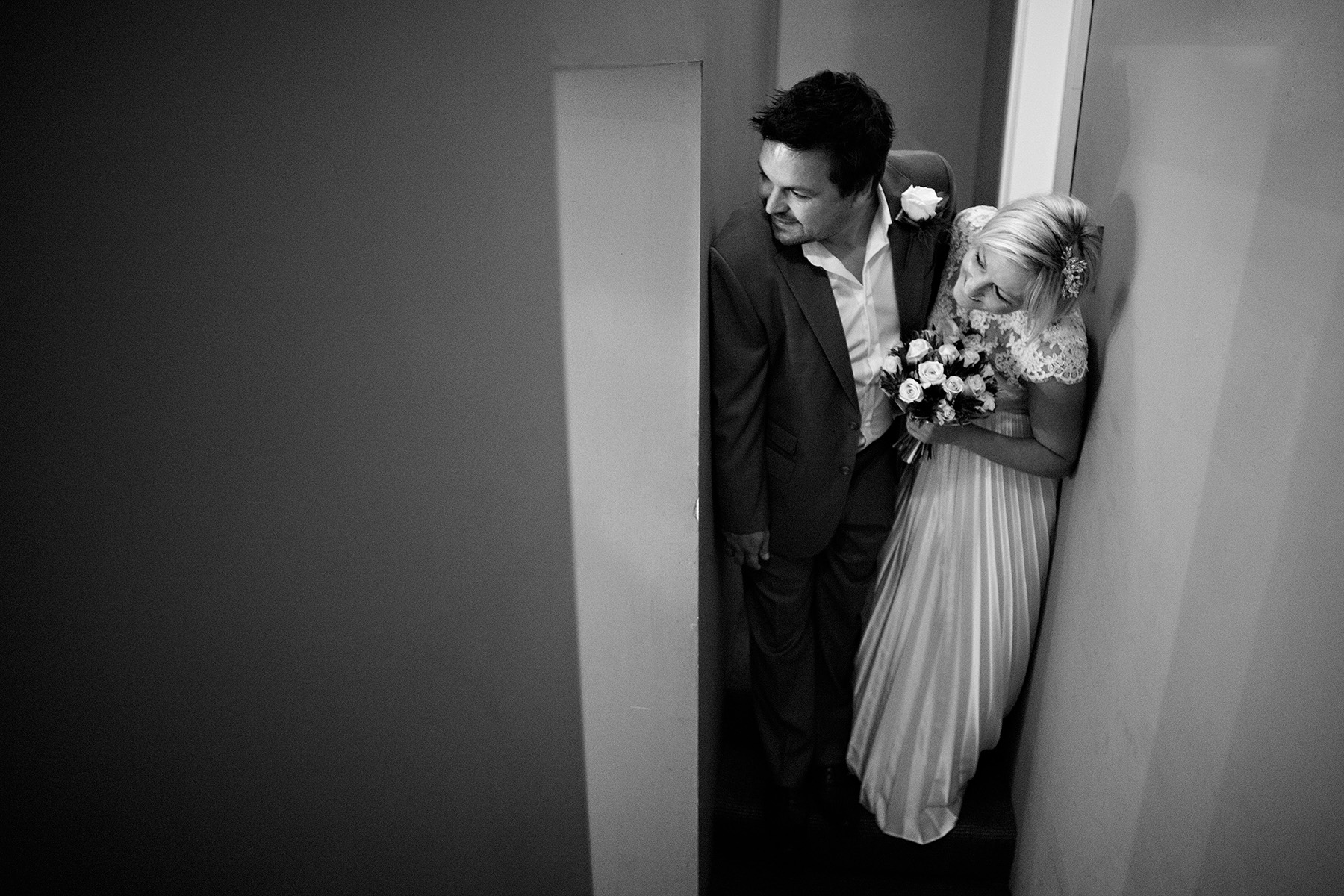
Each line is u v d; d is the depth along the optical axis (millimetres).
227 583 1556
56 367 1381
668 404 1918
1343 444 1152
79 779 1534
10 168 1301
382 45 1481
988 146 3549
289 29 1403
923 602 2627
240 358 1487
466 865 2080
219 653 1599
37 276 1351
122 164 1348
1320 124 1251
